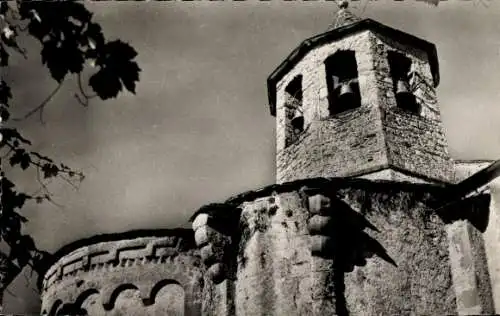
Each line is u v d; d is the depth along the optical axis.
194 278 13.60
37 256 6.79
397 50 14.93
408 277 11.16
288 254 11.49
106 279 14.00
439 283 11.23
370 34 14.78
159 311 13.45
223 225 12.34
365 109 13.74
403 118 13.77
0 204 6.48
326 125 13.97
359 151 13.28
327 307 10.63
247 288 11.57
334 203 11.60
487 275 11.07
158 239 14.12
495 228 11.11
